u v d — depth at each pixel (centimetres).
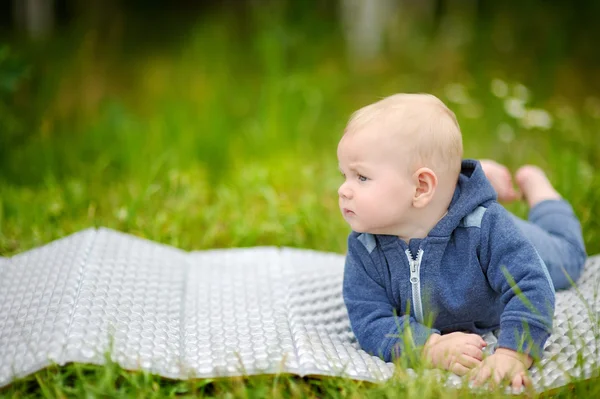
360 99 671
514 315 228
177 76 705
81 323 235
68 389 212
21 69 504
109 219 402
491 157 522
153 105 655
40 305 254
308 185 473
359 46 779
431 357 231
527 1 866
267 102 584
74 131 582
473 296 243
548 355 237
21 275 287
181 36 880
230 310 276
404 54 769
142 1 973
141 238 352
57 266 285
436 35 809
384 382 218
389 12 838
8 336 237
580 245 300
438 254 242
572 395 221
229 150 539
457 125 245
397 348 236
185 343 248
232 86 662
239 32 866
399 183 234
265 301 283
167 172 461
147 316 257
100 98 651
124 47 843
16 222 398
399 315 254
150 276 292
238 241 380
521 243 237
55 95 625
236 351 238
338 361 231
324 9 904
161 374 222
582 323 256
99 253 296
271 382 223
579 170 449
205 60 710
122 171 504
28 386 221
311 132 591
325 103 639
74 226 384
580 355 223
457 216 240
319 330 261
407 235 245
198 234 392
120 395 208
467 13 876
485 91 629
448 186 242
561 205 311
